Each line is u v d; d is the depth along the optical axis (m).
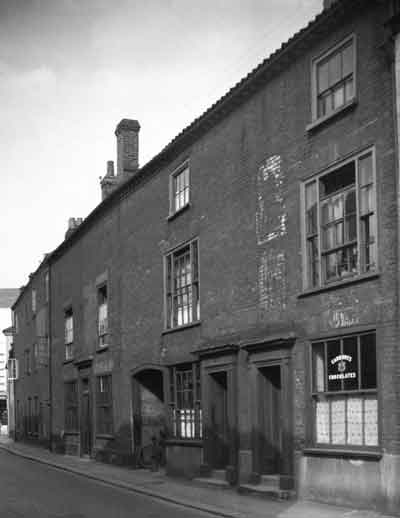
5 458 30.20
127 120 28.11
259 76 15.73
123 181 25.00
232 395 16.33
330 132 13.51
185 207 19.42
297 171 14.48
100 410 26.33
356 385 12.52
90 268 28.02
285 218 14.84
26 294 42.62
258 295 15.68
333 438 13.07
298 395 14.03
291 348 14.32
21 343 44.22
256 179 16.00
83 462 25.89
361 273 12.48
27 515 12.88
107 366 25.38
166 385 20.30
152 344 21.38
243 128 16.66
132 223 23.55
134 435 22.66
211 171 18.14
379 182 12.09
